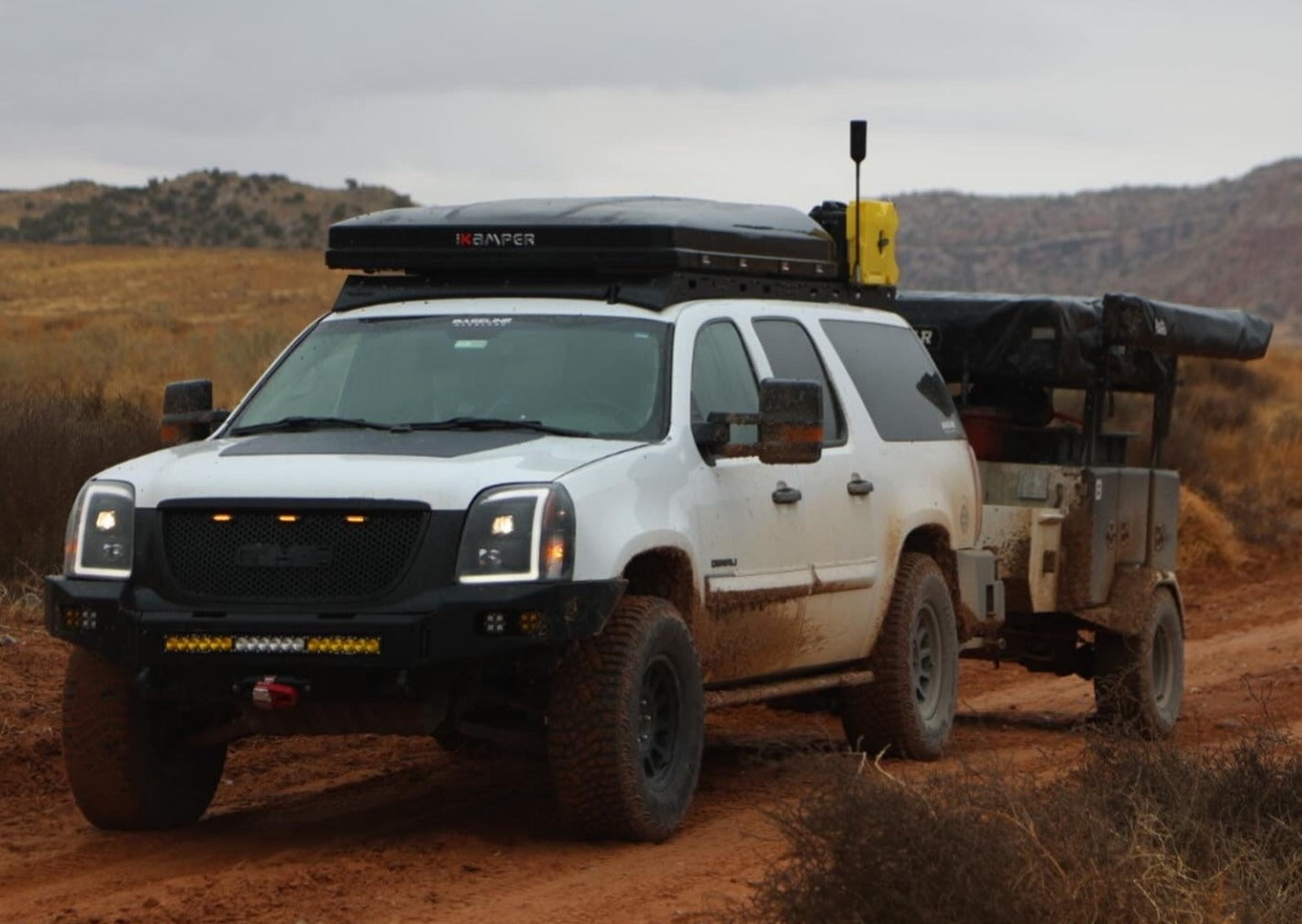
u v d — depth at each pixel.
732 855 8.02
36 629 12.95
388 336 9.29
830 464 9.95
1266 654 16.92
